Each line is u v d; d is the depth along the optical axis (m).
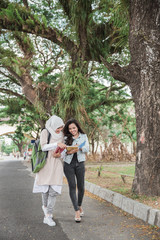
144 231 3.47
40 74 12.87
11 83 20.47
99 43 10.32
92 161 20.83
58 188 3.84
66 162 4.09
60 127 4.04
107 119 26.81
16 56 14.30
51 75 12.66
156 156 5.05
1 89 20.20
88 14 9.31
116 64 5.68
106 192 5.70
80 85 10.45
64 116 10.31
